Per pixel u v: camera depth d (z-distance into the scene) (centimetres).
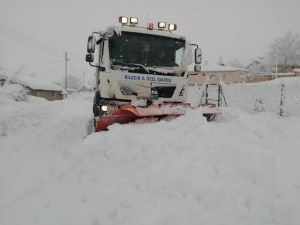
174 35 659
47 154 509
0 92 1742
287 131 466
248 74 4459
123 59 608
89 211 280
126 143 374
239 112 509
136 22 655
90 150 379
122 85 595
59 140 612
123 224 251
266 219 234
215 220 236
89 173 350
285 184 269
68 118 1032
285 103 834
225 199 260
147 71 609
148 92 609
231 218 238
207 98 1197
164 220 245
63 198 317
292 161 329
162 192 287
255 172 287
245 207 249
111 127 428
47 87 3319
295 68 4231
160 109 461
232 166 311
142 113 434
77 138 608
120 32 611
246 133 413
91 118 973
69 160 427
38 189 352
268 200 251
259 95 965
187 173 304
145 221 243
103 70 604
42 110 1190
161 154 351
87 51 612
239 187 275
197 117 432
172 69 641
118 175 329
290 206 237
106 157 365
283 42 4134
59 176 382
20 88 1938
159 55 638
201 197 268
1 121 743
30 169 428
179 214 248
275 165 305
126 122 469
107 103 595
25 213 294
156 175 308
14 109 973
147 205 269
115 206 277
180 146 362
